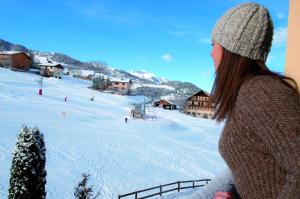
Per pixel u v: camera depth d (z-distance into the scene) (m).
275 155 1.27
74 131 49.06
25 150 12.77
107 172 32.06
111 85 150.12
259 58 1.45
